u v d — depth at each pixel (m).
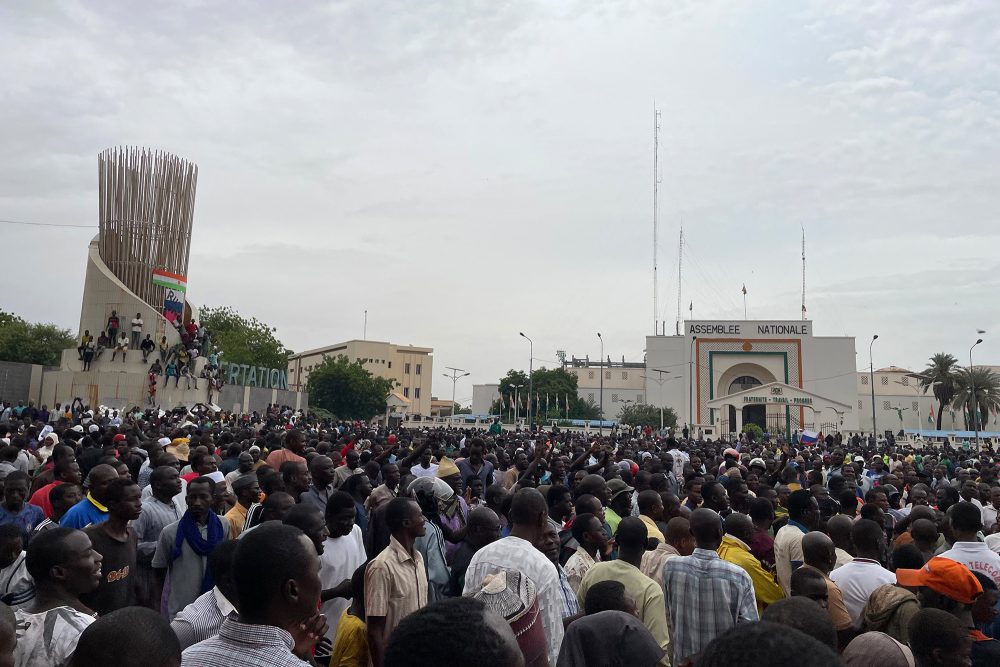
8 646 3.43
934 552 8.38
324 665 6.32
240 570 3.17
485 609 2.38
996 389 85.12
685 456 22.92
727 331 91.31
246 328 85.38
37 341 76.44
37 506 8.31
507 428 80.56
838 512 9.87
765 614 4.20
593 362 121.75
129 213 48.72
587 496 7.47
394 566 5.44
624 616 4.58
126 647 2.92
